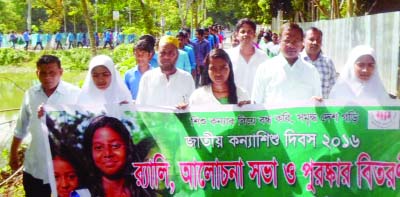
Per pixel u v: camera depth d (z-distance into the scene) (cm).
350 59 473
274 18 4069
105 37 3347
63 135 449
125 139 447
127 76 621
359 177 434
